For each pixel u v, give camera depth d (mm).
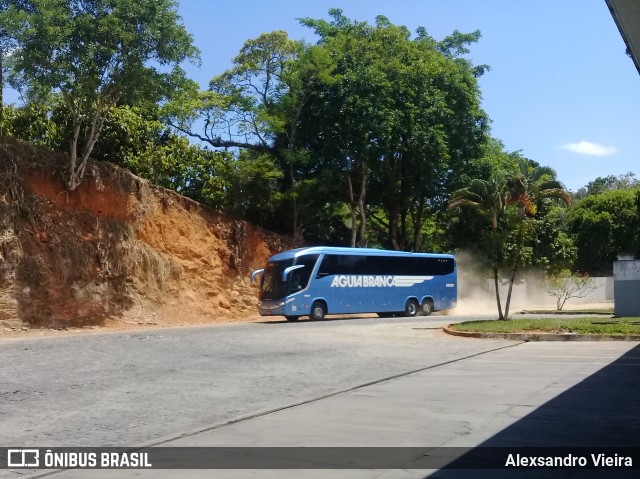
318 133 41781
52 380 12930
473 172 44500
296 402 10664
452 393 11320
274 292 33406
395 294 37719
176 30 27609
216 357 16781
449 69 43250
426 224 53156
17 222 27547
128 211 33188
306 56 40094
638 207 64438
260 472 6844
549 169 27359
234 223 39094
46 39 25875
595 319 26266
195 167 39156
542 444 7852
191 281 35625
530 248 49125
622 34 11023
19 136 32406
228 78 42938
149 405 10484
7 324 25594
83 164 30016
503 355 16859
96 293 29562
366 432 8547
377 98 39938
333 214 47375
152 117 40375
